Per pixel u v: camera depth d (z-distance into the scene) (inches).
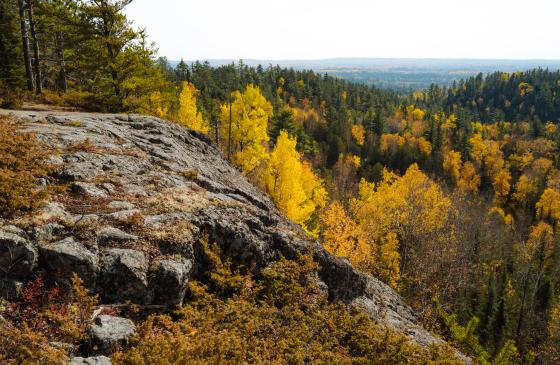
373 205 1686.8
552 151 4881.9
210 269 380.8
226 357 271.0
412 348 361.7
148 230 351.3
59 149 454.9
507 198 3690.9
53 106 815.7
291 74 6289.4
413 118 6441.9
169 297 322.3
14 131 469.4
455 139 4859.7
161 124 716.0
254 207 505.4
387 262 1413.6
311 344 338.0
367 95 6756.9
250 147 1272.1
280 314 369.7
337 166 3312.0
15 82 1055.0
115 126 621.9
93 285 297.0
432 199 1699.1
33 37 939.3
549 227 2711.6
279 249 449.4
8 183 339.3
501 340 1321.4
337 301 485.7
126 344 264.2
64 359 230.2
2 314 256.4
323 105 5639.8
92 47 850.8
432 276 1443.2
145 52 869.2
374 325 409.1
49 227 310.0
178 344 252.8
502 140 5354.3
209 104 2790.4
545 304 1685.5
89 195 382.0
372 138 4407.0
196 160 644.1
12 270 274.4
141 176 462.3
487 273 1806.1
